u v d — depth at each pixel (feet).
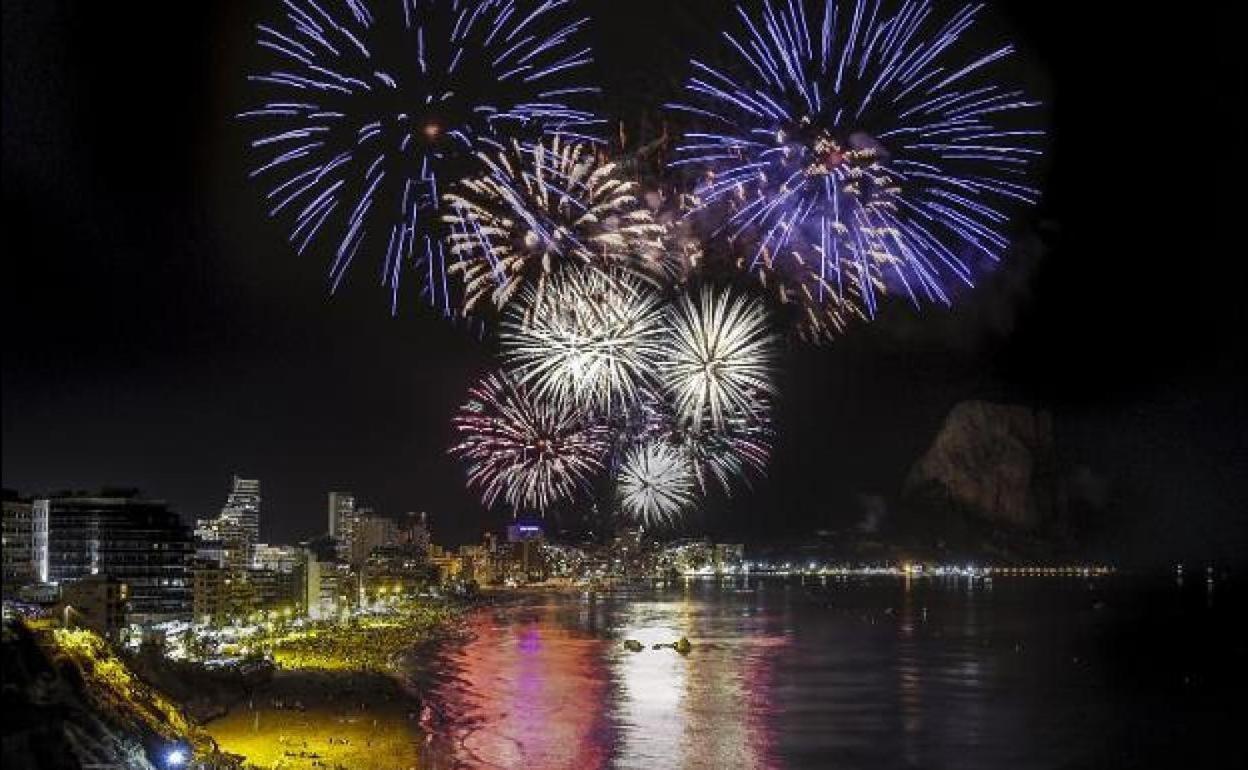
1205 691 404.57
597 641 615.57
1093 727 329.52
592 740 304.09
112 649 287.07
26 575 577.84
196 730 242.58
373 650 538.06
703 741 303.48
